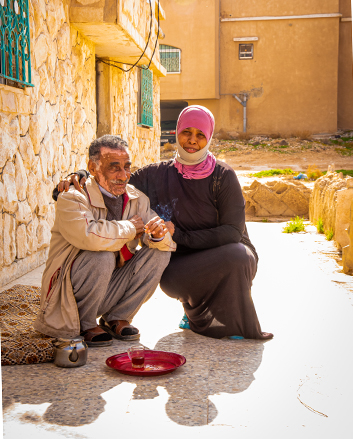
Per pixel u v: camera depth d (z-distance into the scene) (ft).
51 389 8.05
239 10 99.55
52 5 19.93
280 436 6.66
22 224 16.78
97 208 10.07
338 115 104.47
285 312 12.81
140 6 28.45
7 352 9.20
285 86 100.27
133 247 10.71
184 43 95.66
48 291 9.86
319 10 98.32
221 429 6.82
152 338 10.83
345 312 12.78
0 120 15.10
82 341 9.26
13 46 16.03
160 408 7.42
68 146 22.61
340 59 102.94
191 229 11.23
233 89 100.83
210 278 10.41
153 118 44.83
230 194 10.87
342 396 7.88
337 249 22.30
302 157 82.89
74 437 6.56
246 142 95.81
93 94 27.35
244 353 9.84
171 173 11.26
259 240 25.70
